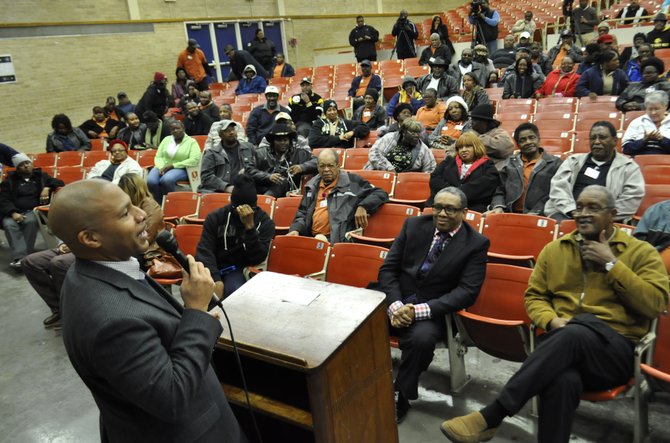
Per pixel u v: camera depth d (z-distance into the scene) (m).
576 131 5.70
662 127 4.61
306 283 2.14
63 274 3.71
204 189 5.72
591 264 2.33
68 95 10.46
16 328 4.04
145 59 11.83
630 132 4.79
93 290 1.21
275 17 14.55
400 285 2.96
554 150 5.46
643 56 7.24
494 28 10.17
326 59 14.14
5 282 5.10
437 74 7.95
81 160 7.56
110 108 9.66
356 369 1.75
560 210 3.79
